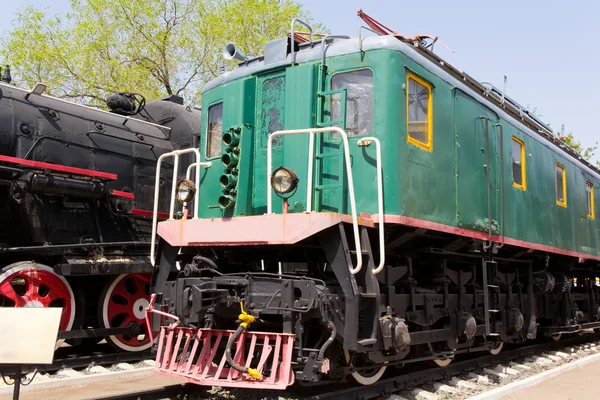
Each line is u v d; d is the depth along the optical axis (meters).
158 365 5.42
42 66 19.77
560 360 9.29
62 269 7.58
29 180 7.46
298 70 5.86
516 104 9.44
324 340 5.29
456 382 6.76
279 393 5.75
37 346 3.97
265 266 6.43
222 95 6.54
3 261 8.02
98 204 8.50
